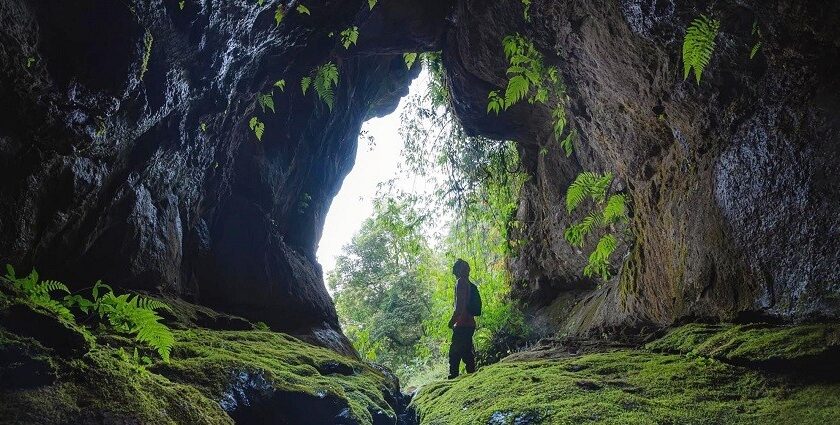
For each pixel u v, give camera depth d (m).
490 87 8.68
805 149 3.85
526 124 9.50
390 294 20.34
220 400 3.08
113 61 3.43
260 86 6.16
